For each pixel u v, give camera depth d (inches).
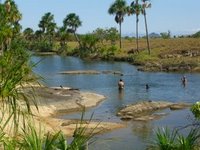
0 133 269.3
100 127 1069.1
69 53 5007.4
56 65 3595.0
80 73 2864.2
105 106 1519.4
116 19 4677.7
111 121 1221.7
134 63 3590.1
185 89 2036.2
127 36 7111.2
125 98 1745.8
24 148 262.2
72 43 6018.7
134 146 904.3
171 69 2992.1
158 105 1438.2
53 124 1053.8
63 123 1095.0
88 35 4621.1
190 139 408.8
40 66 3464.6
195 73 2817.4
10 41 243.8
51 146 264.5
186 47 4141.2
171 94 1876.2
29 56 254.2
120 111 1353.3
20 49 248.8
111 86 2183.8
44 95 1505.9
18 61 248.8
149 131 1069.1
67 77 2625.5
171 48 4200.3
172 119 1232.8
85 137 277.7
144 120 1219.9
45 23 5669.3
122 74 2775.6
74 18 5167.3
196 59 3223.4
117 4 4598.9
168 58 3582.7
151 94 1878.7
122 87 2039.9
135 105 1414.9
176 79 2476.6
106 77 2632.9
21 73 251.8
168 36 6786.4
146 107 1397.6
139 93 1911.9
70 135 968.3
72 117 1280.8
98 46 4690.0
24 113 279.3
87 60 4239.7
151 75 2728.8
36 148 254.7
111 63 3784.5
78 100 1549.0
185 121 1187.9
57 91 1660.9
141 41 5644.7
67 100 1508.4
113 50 4247.0
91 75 2755.9
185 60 3171.8
